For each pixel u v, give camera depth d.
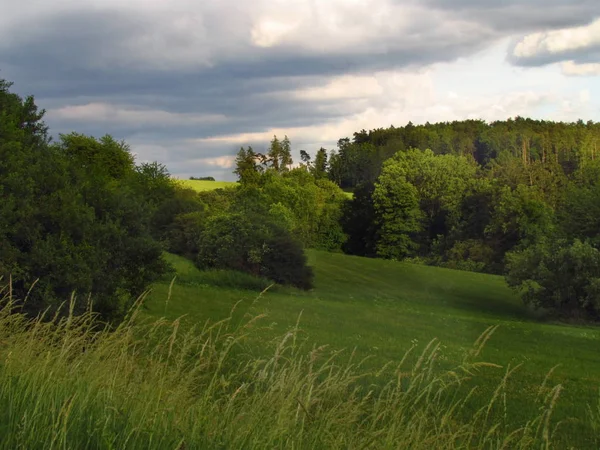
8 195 13.24
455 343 22.20
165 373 5.27
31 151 15.55
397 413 5.03
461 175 77.44
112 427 4.14
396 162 79.94
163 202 58.34
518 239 69.56
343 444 4.73
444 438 5.13
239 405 4.88
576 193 54.62
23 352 5.55
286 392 4.86
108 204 17.16
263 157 111.94
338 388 5.05
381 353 16.44
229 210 51.62
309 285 47.50
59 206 14.08
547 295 42.88
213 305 25.41
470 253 70.38
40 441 3.79
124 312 14.64
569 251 42.94
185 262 46.88
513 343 24.95
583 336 28.83
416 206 76.81
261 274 46.38
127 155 68.25
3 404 4.29
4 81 17.55
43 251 12.72
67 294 13.16
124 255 16.41
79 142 64.31
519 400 10.98
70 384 4.88
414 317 31.83
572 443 8.64
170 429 4.38
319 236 84.69
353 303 40.78
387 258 76.94
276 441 4.46
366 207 84.12
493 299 47.97
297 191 83.31
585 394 13.11
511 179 75.12
